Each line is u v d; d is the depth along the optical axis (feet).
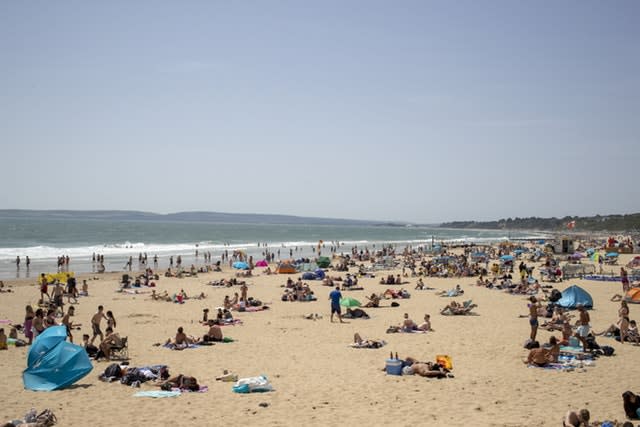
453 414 34.99
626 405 34.04
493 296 100.73
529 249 252.42
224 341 60.13
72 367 42.27
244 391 40.16
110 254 236.84
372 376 44.91
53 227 548.72
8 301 95.55
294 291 100.27
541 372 45.62
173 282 129.39
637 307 83.41
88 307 89.10
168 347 57.11
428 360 50.90
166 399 38.45
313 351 55.11
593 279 124.98
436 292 108.06
